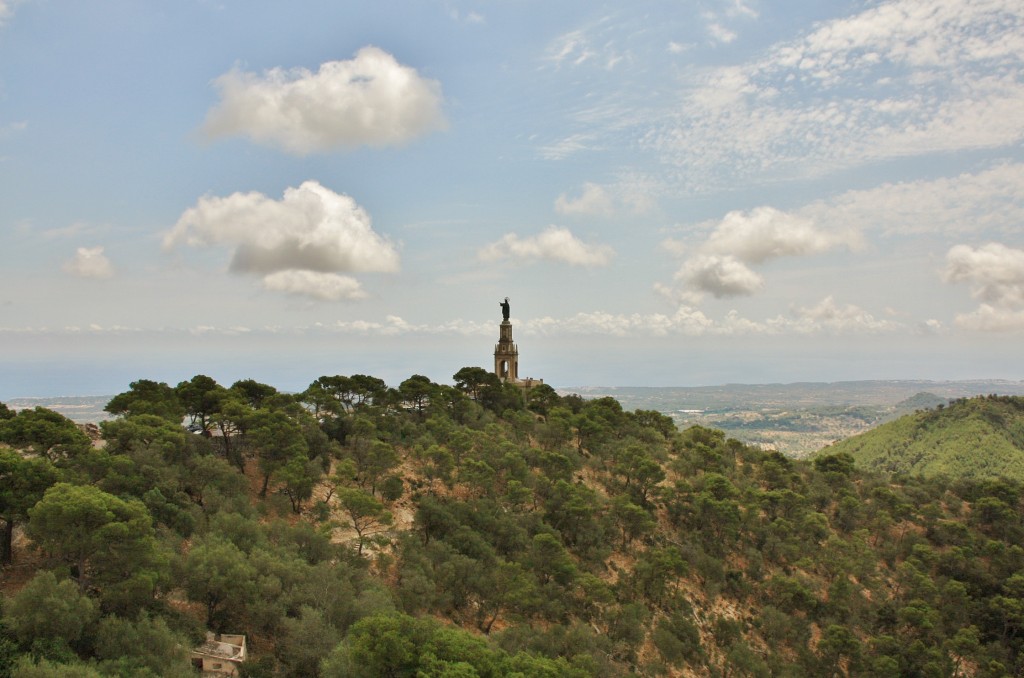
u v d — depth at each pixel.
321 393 117.38
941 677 86.69
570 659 67.81
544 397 161.12
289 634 52.53
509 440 120.06
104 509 49.94
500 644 66.56
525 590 74.94
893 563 117.56
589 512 95.81
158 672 42.97
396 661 48.44
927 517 129.75
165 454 76.19
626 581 90.19
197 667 48.28
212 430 103.06
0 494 53.06
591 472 120.50
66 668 37.91
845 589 100.31
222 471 77.50
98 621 45.88
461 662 48.03
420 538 83.69
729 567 104.38
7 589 50.66
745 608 96.75
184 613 52.72
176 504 67.25
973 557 116.62
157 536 59.81
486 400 147.88
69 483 55.66
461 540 82.69
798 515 121.38
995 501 133.75
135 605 49.09
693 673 80.19
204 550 55.72
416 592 68.38
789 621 92.88
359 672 48.06
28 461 57.69
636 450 122.75
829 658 87.69
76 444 68.75
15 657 39.91
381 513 78.62
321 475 89.50
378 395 129.38
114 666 41.44
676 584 94.38
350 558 71.69
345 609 57.72
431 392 130.50
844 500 130.75
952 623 102.12
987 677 92.69
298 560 62.38
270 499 81.94
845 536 125.69
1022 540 128.62
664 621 84.81
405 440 111.19
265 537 66.62
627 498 105.88
